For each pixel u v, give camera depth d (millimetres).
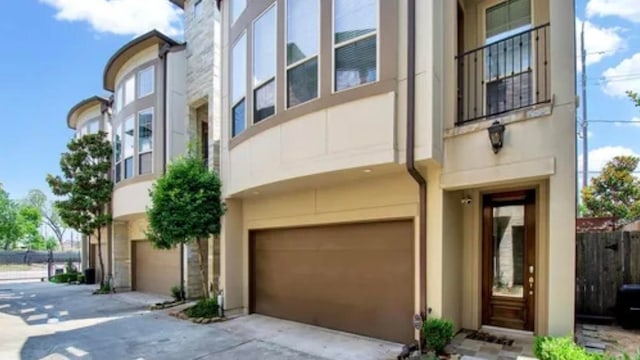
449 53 5570
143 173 13297
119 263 15344
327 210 7082
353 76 5613
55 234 53156
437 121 5184
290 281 7922
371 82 5402
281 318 8062
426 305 5371
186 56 12984
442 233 5367
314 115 5980
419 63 5148
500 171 4953
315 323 7289
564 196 4500
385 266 6180
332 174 5980
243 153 7902
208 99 11805
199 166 9320
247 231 9023
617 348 4863
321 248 7289
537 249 5512
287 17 6715
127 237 15711
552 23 4762
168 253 13273
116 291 14805
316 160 5906
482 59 6484
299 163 6184
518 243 6035
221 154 9234
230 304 8750
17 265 32188
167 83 12531
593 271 6797
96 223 15383
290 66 6602
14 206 40469
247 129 7738
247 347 6113
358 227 6652
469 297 6188
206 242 11180
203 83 11945
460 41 6637
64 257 34750
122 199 14016
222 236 8898
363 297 6473
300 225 7629
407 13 5254
